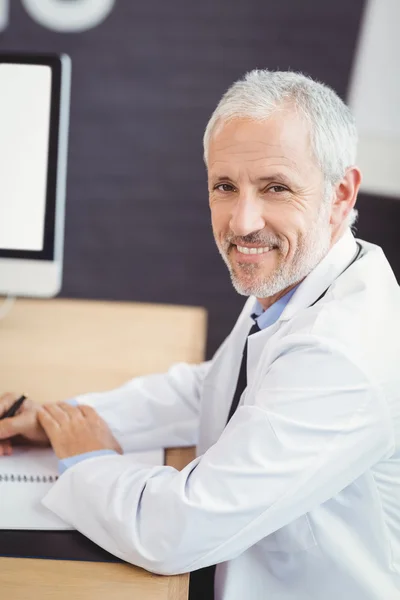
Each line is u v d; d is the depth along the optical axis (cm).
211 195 89
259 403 79
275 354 84
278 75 86
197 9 231
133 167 245
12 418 101
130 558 78
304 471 76
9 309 162
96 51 235
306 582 85
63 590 73
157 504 78
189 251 251
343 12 227
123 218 249
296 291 92
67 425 99
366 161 234
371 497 82
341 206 90
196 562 77
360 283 88
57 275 134
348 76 233
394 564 84
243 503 75
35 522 84
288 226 84
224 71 236
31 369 129
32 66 128
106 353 139
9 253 133
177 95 239
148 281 254
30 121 129
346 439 77
